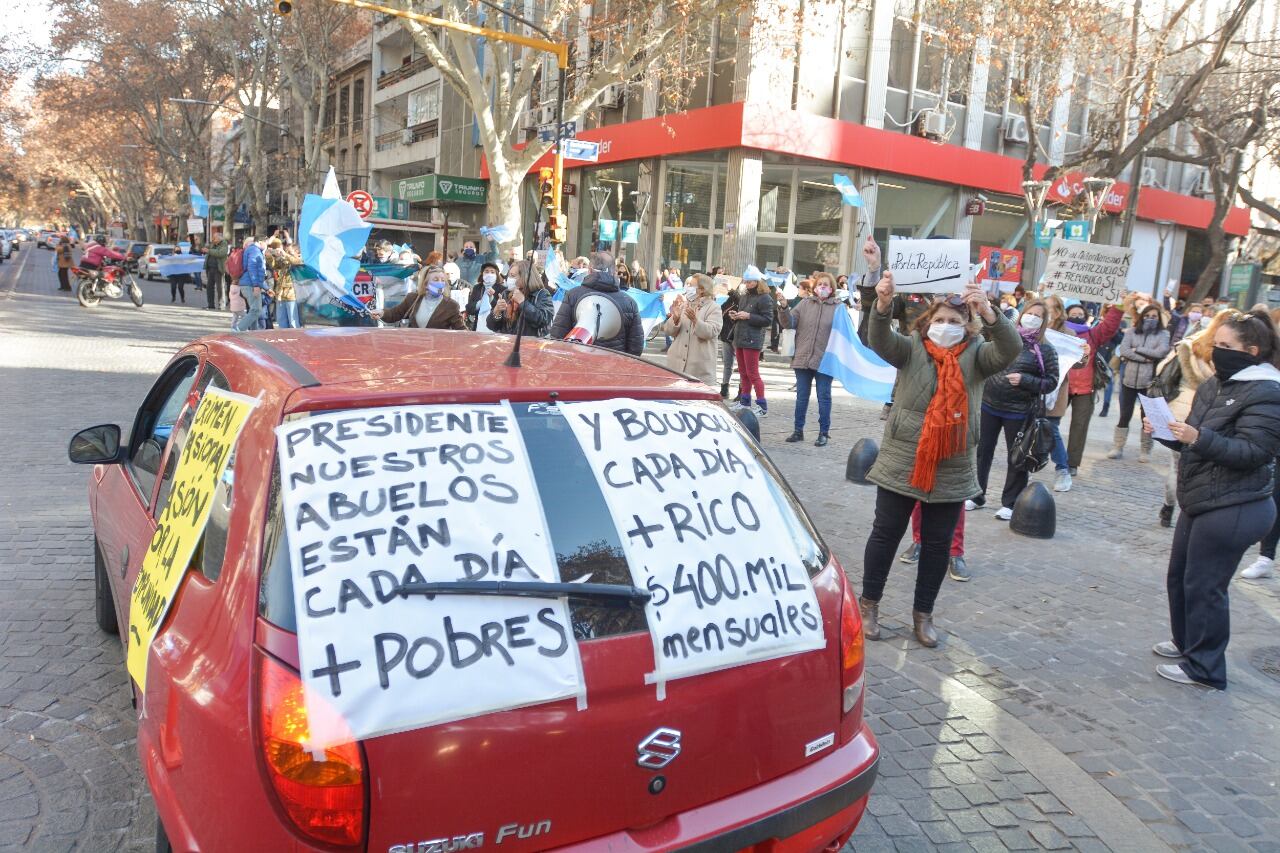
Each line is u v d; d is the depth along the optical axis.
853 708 2.50
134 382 11.43
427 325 9.45
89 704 3.72
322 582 1.90
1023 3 18.14
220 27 34.03
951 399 4.50
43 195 89.25
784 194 24.84
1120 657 4.92
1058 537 7.25
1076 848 3.20
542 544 2.08
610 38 18.86
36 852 2.81
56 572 5.11
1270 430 4.23
